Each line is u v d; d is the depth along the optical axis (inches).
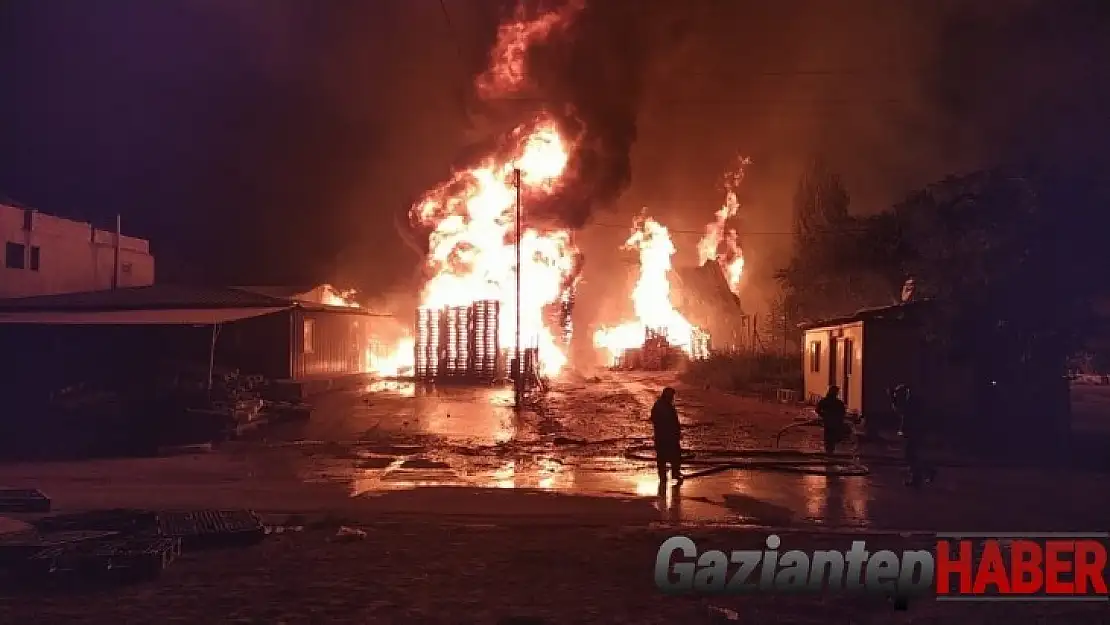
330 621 301.0
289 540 422.6
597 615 309.0
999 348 816.3
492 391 1517.0
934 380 917.2
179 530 412.5
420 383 1672.0
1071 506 528.7
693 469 679.1
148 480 621.3
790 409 1212.5
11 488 561.6
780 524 471.5
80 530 418.3
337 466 690.2
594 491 577.0
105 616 307.1
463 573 363.6
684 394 1515.7
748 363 1796.3
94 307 1191.6
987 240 806.5
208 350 1301.7
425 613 309.9
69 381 1094.4
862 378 934.4
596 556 393.4
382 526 456.8
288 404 1087.0
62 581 344.5
